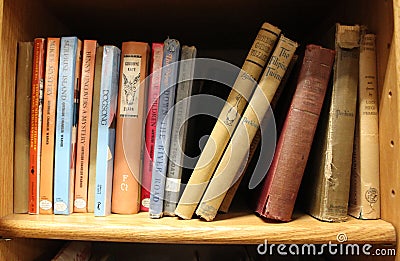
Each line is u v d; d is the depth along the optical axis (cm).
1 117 48
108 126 51
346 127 49
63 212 51
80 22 68
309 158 55
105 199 51
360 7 55
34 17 57
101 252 80
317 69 49
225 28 71
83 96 52
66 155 51
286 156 48
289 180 48
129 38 77
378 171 49
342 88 49
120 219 49
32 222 47
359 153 50
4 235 46
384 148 48
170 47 52
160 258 83
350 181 50
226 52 83
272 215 48
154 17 65
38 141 51
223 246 83
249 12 63
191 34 74
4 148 49
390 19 47
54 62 51
